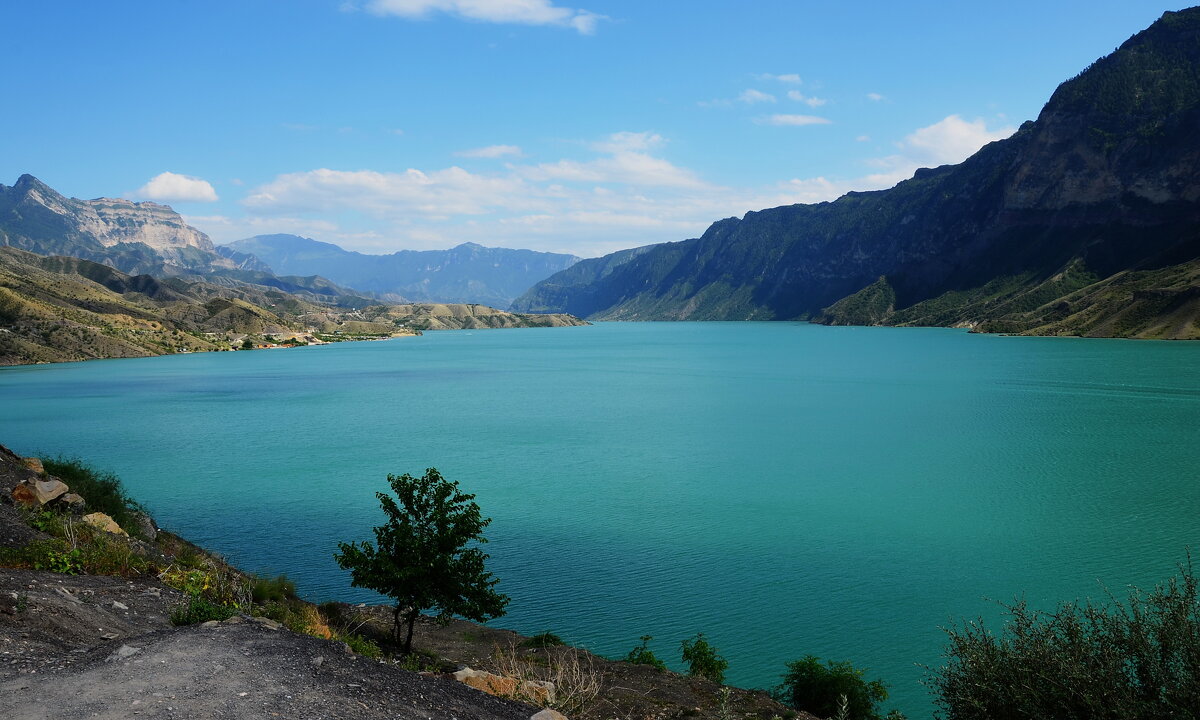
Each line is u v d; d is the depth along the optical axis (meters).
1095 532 53.66
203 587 22.33
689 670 32.41
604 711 21.55
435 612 37.41
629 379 192.00
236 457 86.38
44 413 128.62
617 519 58.84
